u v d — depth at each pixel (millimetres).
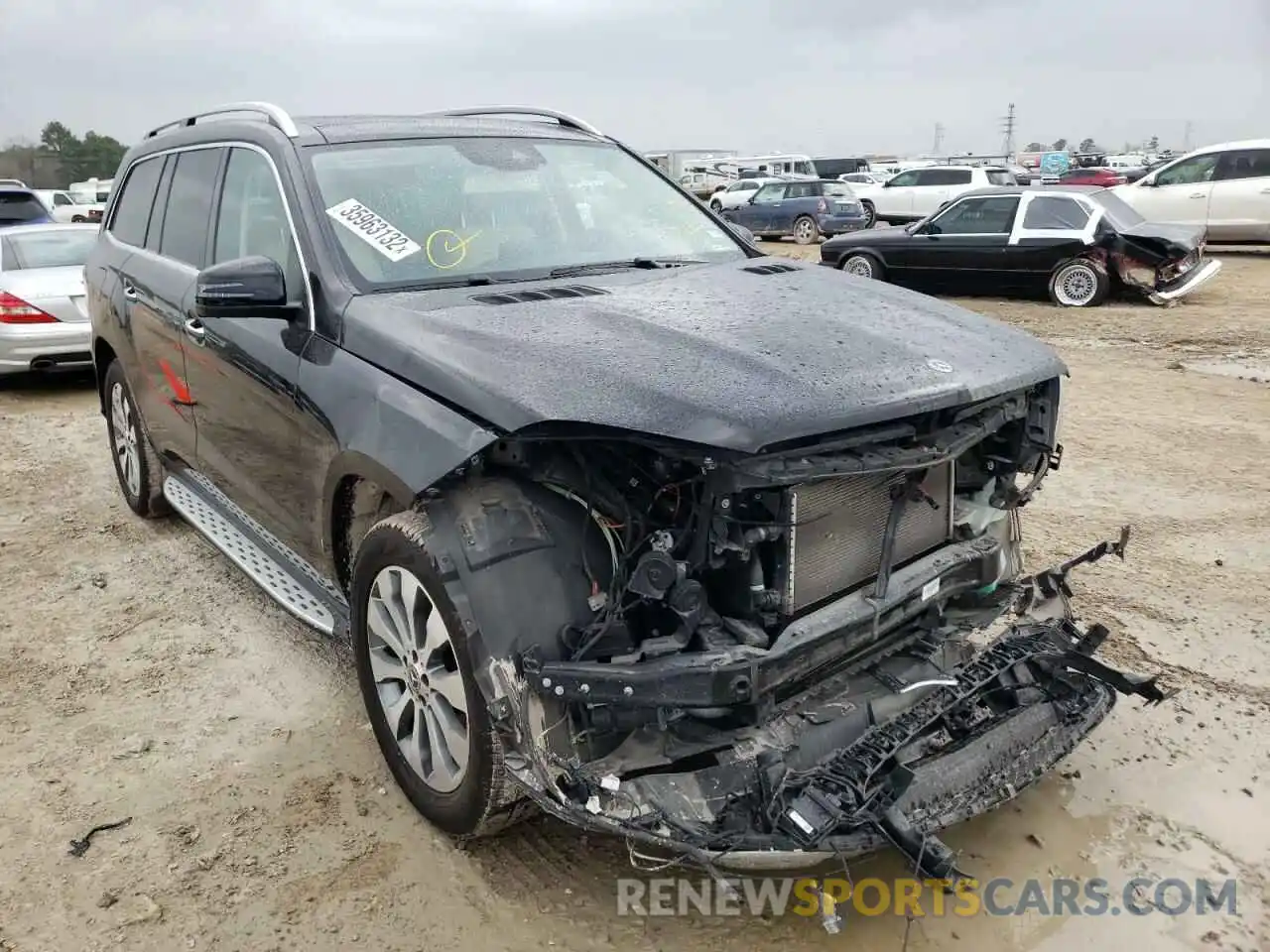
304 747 3461
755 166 39406
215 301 3197
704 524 2439
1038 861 2887
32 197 16344
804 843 2303
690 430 2324
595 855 2926
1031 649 2963
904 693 2783
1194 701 3650
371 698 3117
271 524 3861
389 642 2947
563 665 2434
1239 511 5539
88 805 3160
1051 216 14000
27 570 4984
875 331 2928
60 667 4020
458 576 2545
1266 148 18141
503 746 2506
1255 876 2820
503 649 2479
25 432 7699
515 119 4508
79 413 8352
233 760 3395
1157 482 6055
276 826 3051
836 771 2445
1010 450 3215
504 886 2803
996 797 2607
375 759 3383
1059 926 2652
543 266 3621
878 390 2543
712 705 2395
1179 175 19031
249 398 3656
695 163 40438
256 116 4223
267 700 3766
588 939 2621
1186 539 5133
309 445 3270
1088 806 3113
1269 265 17797
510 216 3764
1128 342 10922
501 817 2705
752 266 3840
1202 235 13742
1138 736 3455
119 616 4477
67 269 9172
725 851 2322
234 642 4223
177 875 2852
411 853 2930
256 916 2695
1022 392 3057
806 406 2414
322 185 3531
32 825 3066
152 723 3621
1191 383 8812
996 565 3082
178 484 5074
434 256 3457
